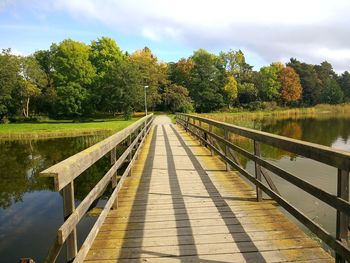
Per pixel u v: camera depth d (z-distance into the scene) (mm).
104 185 3467
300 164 14727
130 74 47938
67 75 52469
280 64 77375
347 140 24484
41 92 56438
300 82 80438
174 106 62250
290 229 3805
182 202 4992
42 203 10398
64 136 31500
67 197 2461
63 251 5828
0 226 8422
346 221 2490
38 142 27594
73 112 51312
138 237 3717
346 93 91375
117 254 3309
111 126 36844
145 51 75125
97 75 53969
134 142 7828
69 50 52250
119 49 59344
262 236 3625
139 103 50188
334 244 2535
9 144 26969
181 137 15047
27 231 8078
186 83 72375
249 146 18844
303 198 9656
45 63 68188
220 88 69625
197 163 8266
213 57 72812
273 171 3865
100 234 3820
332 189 10688
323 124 38469
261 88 73125
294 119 47719
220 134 22000
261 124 38844
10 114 51719
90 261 3172
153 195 5434
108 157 16281
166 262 3119
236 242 3496
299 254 3182
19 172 15320
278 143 3541
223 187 5805
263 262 3043
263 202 4855
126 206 4871
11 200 10820
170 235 3754
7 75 47969
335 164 2410
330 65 96750
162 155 9711
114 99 48125
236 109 68188
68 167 2342
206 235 3713
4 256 6762
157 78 62969
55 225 8469
